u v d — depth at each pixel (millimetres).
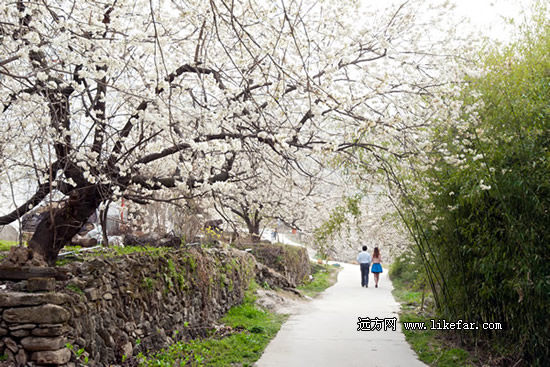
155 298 6191
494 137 5629
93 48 5180
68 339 4336
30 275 4586
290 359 6180
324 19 5980
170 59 5773
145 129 6203
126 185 5914
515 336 5629
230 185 5578
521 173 5223
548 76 5504
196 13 5273
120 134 5711
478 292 6363
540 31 5918
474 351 6523
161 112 5039
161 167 8000
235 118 5684
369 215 15016
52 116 5254
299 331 8148
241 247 14508
